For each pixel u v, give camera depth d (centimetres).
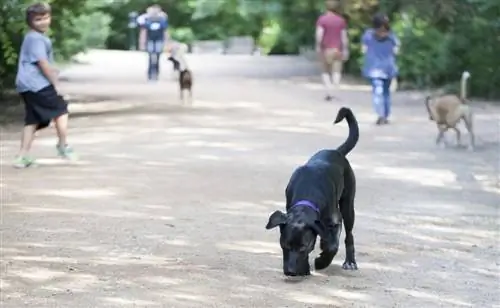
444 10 2559
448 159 1581
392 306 793
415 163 1539
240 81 3150
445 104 1689
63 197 1245
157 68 3209
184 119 2103
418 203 1229
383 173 1443
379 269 912
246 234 1047
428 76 2773
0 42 2041
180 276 877
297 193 849
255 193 1277
